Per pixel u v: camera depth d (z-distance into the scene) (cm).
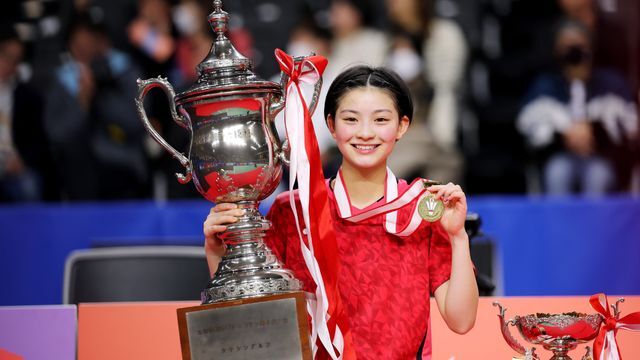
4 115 1207
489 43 1274
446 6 1273
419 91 1183
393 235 462
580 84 1239
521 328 436
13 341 489
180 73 1185
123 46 1202
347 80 456
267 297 418
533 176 1233
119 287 665
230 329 417
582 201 912
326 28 1213
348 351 436
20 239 914
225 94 438
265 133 447
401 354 454
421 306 459
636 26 1251
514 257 905
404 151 1169
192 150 447
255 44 1238
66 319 494
